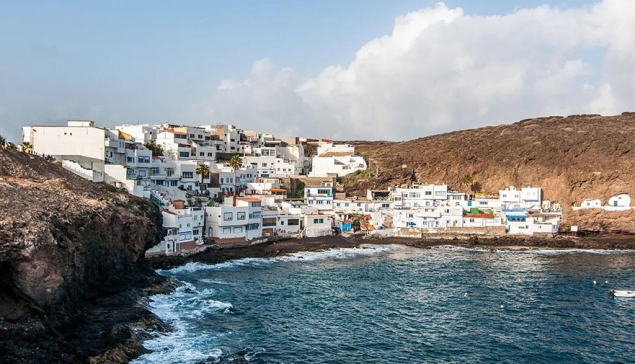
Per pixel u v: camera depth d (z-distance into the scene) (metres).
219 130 172.88
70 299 50.28
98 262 60.94
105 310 54.03
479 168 171.62
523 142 172.75
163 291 67.75
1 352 39.16
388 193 156.75
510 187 150.25
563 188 151.88
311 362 48.03
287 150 184.75
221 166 145.25
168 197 112.06
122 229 69.06
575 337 56.31
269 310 64.00
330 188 142.25
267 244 112.12
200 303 65.25
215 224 105.00
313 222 124.75
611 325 60.41
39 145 97.25
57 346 42.16
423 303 69.25
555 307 67.69
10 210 46.66
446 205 143.25
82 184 73.94
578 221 140.62
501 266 95.06
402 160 181.88
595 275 87.19
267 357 48.62
